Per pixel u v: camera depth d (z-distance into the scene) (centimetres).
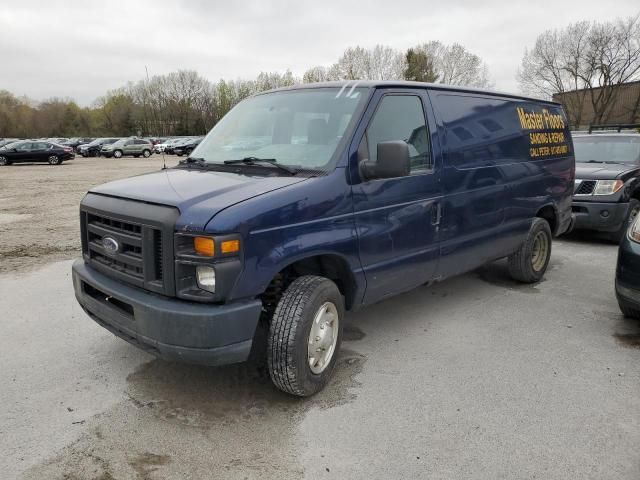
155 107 7975
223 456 293
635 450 301
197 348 297
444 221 447
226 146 425
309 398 356
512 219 547
